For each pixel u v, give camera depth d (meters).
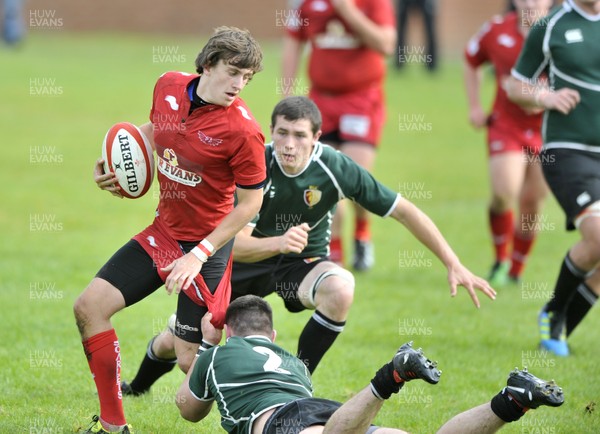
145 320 27.88
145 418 20.28
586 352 26.25
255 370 17.03
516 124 33.75
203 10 119.75
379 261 37.44
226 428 17.03
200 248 18.39
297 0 36.31
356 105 35.44
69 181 50.00
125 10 121.38
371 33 34.62
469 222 43.94
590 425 20.55
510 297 32.09
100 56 100.00
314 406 15.94
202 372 17.44
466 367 24.47
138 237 19.36
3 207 43.81
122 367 23.66
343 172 21.22
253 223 21.02
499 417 15.34
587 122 25.72
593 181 25.36
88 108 71.38
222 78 17.94
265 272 21.91
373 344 26.42
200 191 18.94
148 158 19.52
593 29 26.05
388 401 21.97
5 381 22.27
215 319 19.11
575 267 25.42
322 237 22.23
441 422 20.62
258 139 18.52
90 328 18.61
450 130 70.00
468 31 116.19
